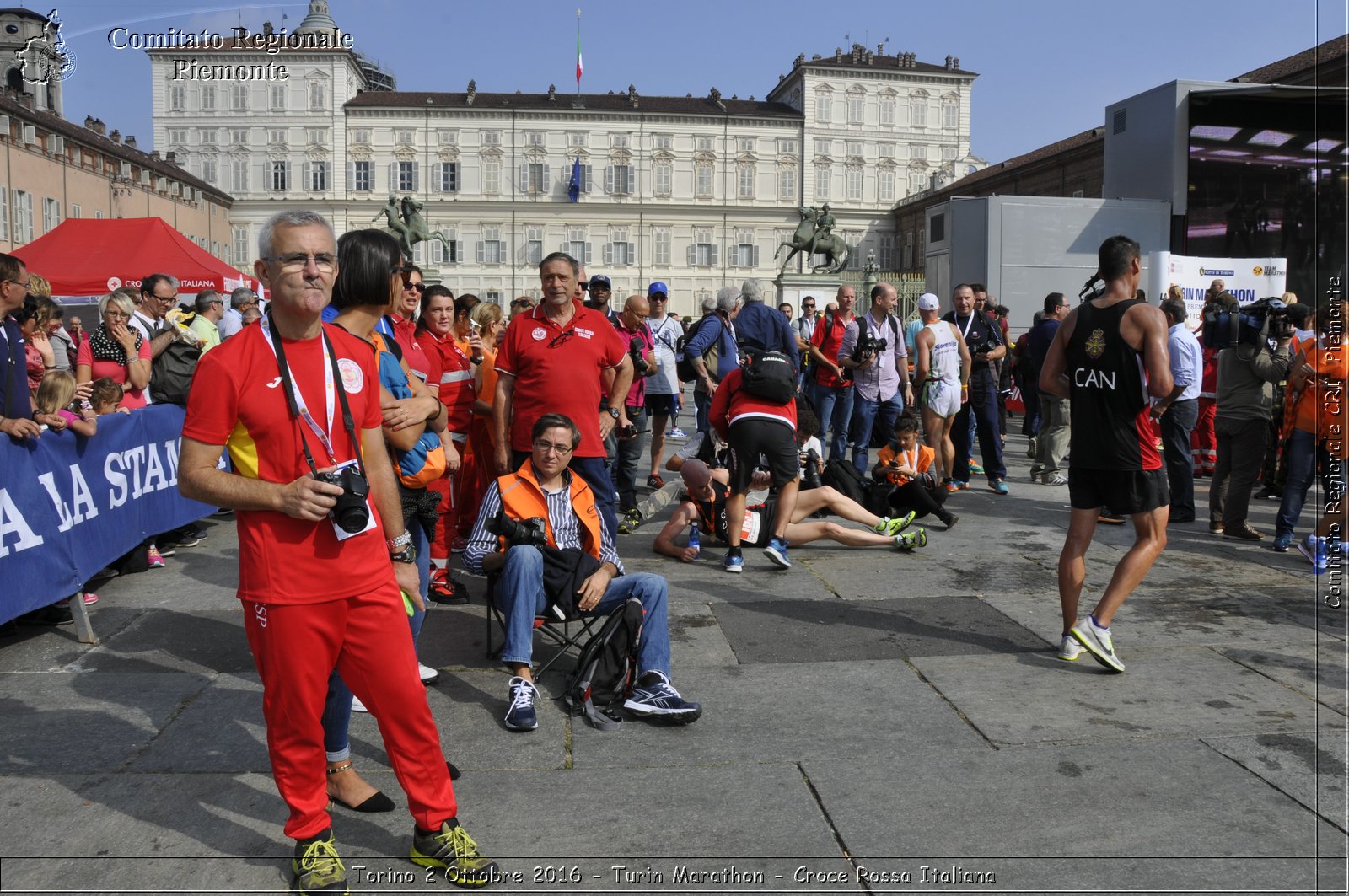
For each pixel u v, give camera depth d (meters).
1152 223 16.05
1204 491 10.10
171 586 6.40
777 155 68.25
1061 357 5.03
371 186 66.25
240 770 3.76
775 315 9.16
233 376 2.80
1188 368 7.99
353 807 3.46
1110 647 4.78
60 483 5.36
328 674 2.95
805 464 7.78
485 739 4.04
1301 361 7.00
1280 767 3.76
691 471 7.08
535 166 66.75
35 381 7.60
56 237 14.33
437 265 66.75
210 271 14.41
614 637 4.27
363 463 3.10
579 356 5.65
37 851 3.17
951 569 6.81
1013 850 3.20
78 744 3.97
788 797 3.54
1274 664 4.89
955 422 10.28
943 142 69.75
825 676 4.76
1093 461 4.79
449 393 6.98
